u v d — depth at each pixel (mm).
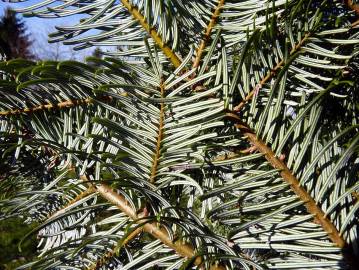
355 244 377
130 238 423
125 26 421
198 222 384
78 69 367
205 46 413
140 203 427
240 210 385
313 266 383
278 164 379
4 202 483
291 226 391
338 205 378
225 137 389
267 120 377
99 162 429
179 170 408
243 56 357
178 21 405
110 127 385
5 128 444
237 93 396
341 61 420
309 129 366
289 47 385
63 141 438
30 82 356
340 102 441
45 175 496
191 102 394
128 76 385
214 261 407
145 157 406
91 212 454
